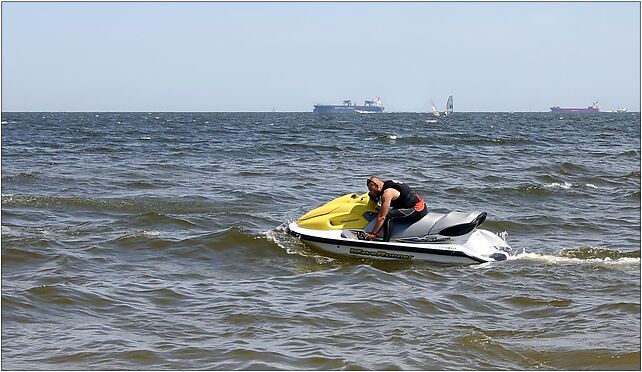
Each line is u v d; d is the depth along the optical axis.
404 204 12.28
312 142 44.41
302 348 7.51
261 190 20.17
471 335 7.90
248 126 77.75
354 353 7.38
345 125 83.31
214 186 20.92
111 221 14.72
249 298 9.40
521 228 15.06
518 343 7.77
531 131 65.19
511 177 24.08
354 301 9.20
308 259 12.02
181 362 7.11
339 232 12.45
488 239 12.41
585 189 21.11
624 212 17.31
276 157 31.94
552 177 23.86
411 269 11.37
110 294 9.46
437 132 61.75
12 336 7.80
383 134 56.09
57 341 7.67
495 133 59.91
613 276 10.74
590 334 8.02
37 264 11.01
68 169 25.02
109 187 20.38
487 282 10.44
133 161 28.88
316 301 9.26
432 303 9.24
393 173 25.34
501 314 8.88
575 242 13.73
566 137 52.47
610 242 13.71
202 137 50.38
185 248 12.35
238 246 12.51
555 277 10.69
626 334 7.99
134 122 94.50
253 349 7.45
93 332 7.98
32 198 17.16
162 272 10.91
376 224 12.20
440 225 12.09
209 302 9.20
